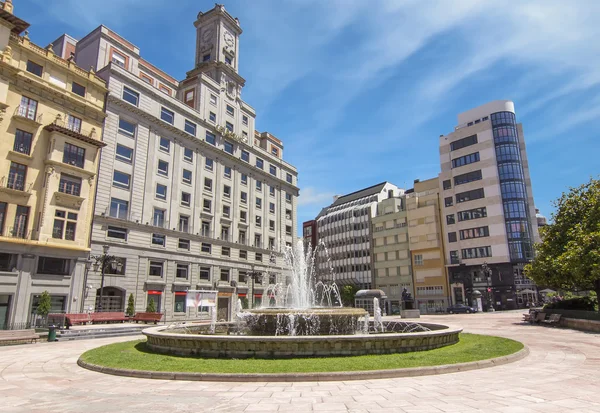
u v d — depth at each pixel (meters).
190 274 42.22
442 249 63.59
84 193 31.88
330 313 14.84
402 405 6.67
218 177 48.50
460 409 6.36
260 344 10.80
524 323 26.47
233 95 53.72
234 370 9.23
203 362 10.29
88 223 32.28
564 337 17.17
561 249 24.58
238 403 6.97
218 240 46.72
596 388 7.80
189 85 49.25
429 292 64.06
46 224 28.94
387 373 8.99
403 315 35.72
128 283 35.47
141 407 6.80
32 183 28.80
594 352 12.75
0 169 27.27
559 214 25.78
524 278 55.06
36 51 30.22
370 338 11.06
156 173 40.44
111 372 10.09
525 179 61.06
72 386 8.75
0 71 27.55
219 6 55.03
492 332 20.14
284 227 60.41
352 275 77.44
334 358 10.50
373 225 75.50
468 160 62.09
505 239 56.00
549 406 6.47
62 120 31.52
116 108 36.94
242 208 52.19
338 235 82.62
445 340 13.09
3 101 27.50
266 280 54.19
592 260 20.55
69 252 30.25
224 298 46.53
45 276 28.62
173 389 8.17
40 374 10.37
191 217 43.84
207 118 48.34
